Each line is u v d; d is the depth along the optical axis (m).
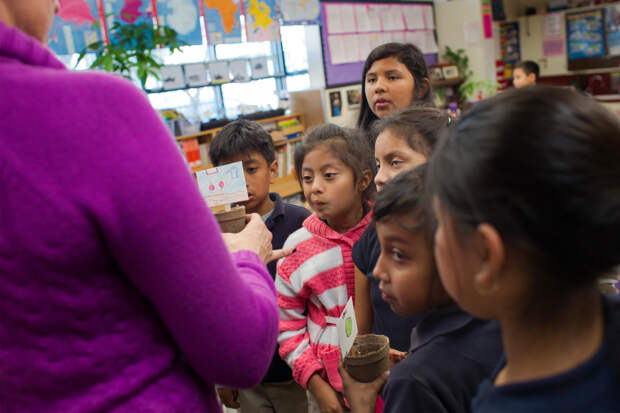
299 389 1.86
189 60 4.90
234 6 4.50
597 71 6.85
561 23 7.05
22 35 0.64
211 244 0.68
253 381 0.75
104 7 3.68
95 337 0.66
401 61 2.05
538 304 0.47
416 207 0.82
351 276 1.61
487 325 0.84
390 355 1.24
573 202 0.42
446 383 0.80
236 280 0.71
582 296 0.46
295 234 1.72
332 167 1.62
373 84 2.09
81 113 0.61
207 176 1.36
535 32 7.32
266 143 2.02
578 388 0.44
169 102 4.78
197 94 4.96
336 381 1.46
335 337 1.53
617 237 0.43
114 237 0.63
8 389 0.68
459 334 0.84
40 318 0.64
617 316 0.47
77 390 0.67
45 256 0.61
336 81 6.01
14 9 0.66
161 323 0.72
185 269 0.65
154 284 0.65
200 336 0.68
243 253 0.86
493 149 0.45
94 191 0.61
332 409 1.45
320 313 1.63
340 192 1.63
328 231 1.64
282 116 5.24
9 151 0.59
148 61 3.59
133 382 0.69
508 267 0.47
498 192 0.45
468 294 0.51
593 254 0.44
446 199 0.50
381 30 6.42
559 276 0.45
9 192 0.60
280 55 5.71
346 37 6.05
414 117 1.43
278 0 4.84
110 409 0.67
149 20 3.90
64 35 3.54
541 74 7.41
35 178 0.60
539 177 0.43
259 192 1.98
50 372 0.66
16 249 0.61
